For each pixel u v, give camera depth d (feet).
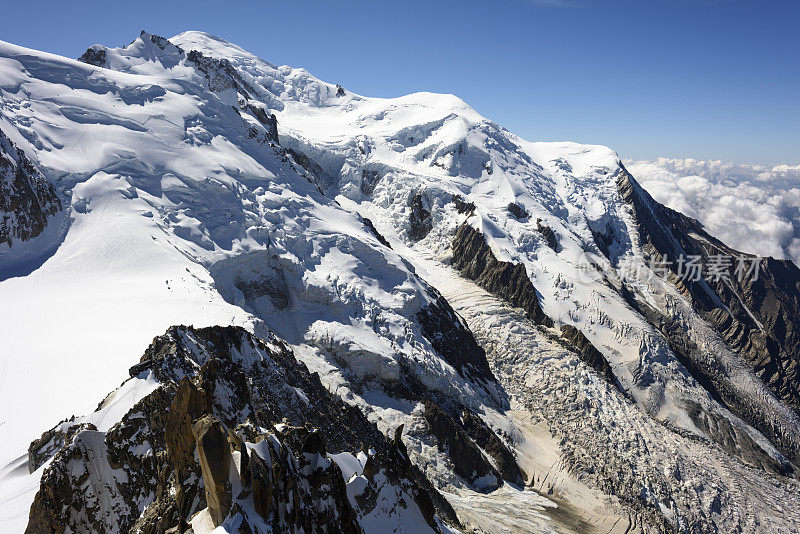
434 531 89.66
